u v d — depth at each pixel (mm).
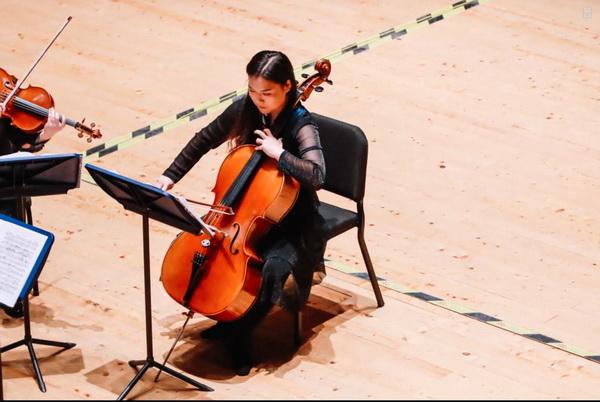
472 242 18344
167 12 26594
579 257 18016
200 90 23156
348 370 14992
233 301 14188
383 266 17609
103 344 15383
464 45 25578
